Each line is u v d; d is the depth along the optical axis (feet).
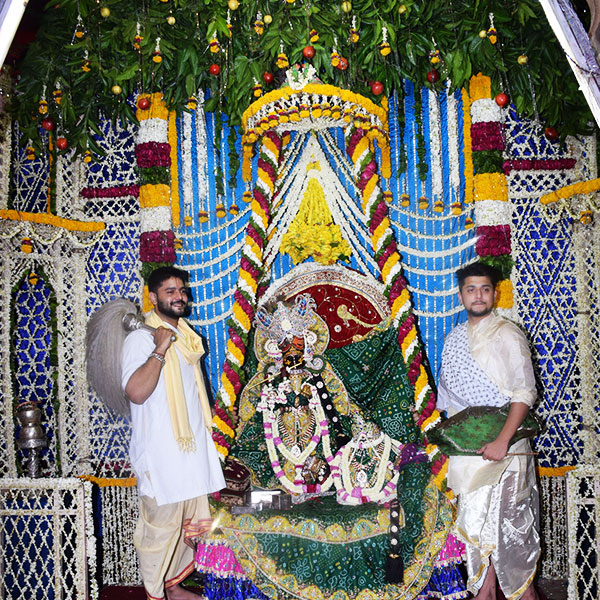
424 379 10.90
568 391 12.51
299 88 10.36
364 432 11.34
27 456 12.48
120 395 10.55
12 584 10.79
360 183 11.55
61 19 11.39
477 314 10.28
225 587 10.25
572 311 12.57
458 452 9.78
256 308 11.89
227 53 11.06
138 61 11.28
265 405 11.52
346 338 12.06
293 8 10.33
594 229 12.16
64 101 11.87
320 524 10.12
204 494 10.18
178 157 12.44
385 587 9.94
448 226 12.42
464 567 11.55
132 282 12.98
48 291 12.91
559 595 11.33
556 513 12.31
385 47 10.28
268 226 11.84
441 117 12.35
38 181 13.00
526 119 12.63
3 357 12.17
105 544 12.58
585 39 5.13
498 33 11.01
